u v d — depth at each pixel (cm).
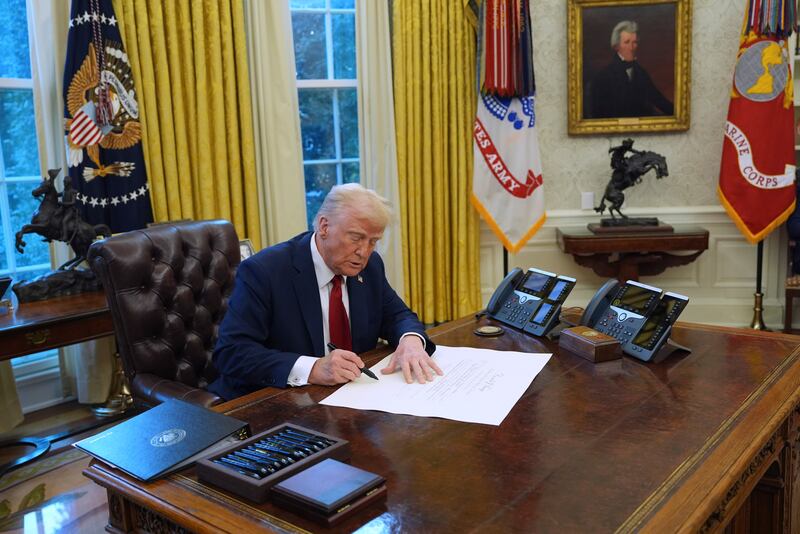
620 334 180
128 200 351
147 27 356
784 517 155
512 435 127
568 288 197
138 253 212
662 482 107
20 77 356
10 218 356
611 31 450
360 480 104
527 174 445
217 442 122
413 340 180
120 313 207
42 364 356
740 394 145
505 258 474
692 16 446
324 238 182
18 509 251
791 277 431
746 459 115
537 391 151
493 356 177
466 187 454
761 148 423
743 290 470
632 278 434
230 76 381
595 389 151
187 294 224
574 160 471
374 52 424
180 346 221
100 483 116
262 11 389
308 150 456
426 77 432
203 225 238
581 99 459
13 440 313
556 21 459
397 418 138
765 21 412
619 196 435
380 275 206
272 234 407
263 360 169
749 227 432
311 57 445
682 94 451
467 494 105
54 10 335
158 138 365
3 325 256
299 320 189
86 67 333
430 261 450
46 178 329
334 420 139
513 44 426
